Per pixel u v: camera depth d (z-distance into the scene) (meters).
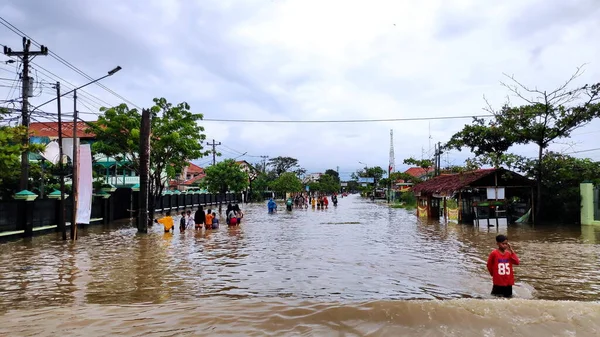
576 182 24.11
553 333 5.68
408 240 16.86
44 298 8.12
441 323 6.01
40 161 25.16
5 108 18.48
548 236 17.72
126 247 15.14
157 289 8.80
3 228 16.81
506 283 7.92
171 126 26.58
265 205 57.59
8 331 5.83
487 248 14.45
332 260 12.16
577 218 23.55
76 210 17.30
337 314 6.43
